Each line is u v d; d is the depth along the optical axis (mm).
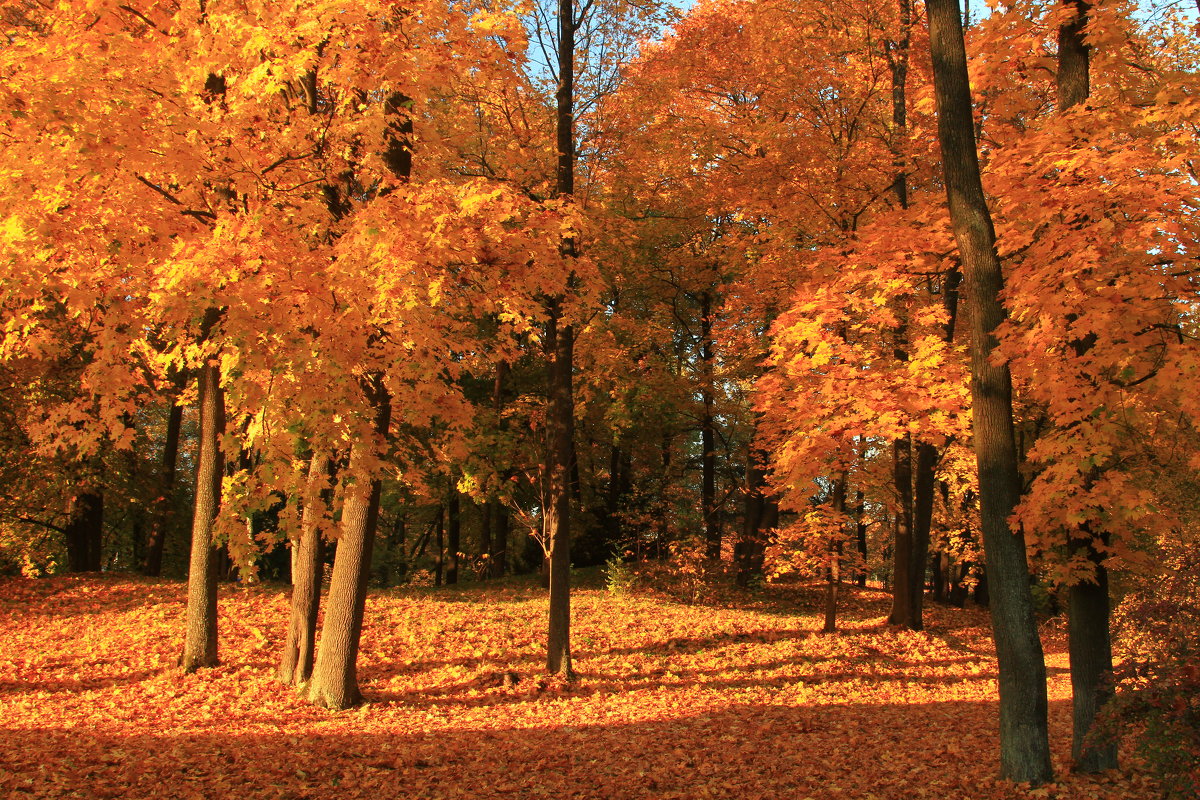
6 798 5863
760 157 14570
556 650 11500
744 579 22109
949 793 6695
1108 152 7176
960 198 7504
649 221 17266
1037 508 6918
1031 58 8758
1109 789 6594
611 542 24031
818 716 9898
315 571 10625
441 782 7047
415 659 12383
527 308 8633
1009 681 6887
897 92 14484
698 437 29016
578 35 12531
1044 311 6691
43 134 6191
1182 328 8078
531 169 11609
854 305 9398
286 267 6281
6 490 18031
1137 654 5707
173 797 6242
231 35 6965
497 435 17516
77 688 10352
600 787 7047
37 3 8250
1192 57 10484
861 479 15617
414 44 7938
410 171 9641
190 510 26703
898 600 16703
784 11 14469
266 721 8969
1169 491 11117
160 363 7617
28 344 6699
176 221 6594
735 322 15953
